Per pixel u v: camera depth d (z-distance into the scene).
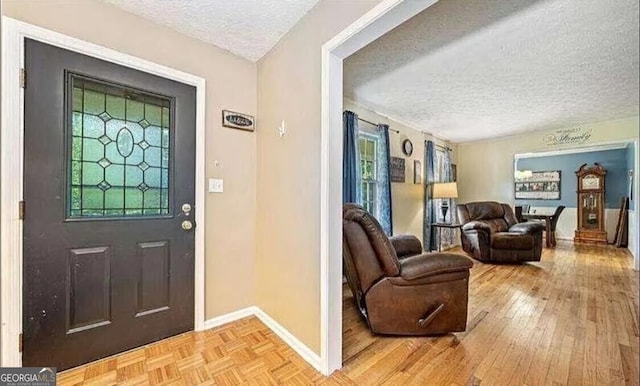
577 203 6.55
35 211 1.52
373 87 3.11
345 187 3.24
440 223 4.94
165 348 1.88
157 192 1.96
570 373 1.63
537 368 1.68
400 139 4.51
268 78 2.27
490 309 2.56
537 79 2.87
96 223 1.72
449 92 3.25
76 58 1.64
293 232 1.95
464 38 2.14
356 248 2.03
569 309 2.55
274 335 2.08
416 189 4.84
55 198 1.58
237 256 2.35
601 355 1.81
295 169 1.93
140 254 1.88
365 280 2.03
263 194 2.33
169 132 2.00
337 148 1.68
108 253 1.76
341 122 1.71
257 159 2.43
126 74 1.82
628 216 5.53
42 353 1.54
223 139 2.26
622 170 6.09
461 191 6.18
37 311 1.53
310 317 1.77
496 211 4.90
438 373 1.64
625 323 2.26
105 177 1.76
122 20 1.79
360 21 1.42
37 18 1.51
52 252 1.57
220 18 1.88
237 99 2.34
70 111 1.62
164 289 1.98
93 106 1.71
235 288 2.34
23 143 1.47
